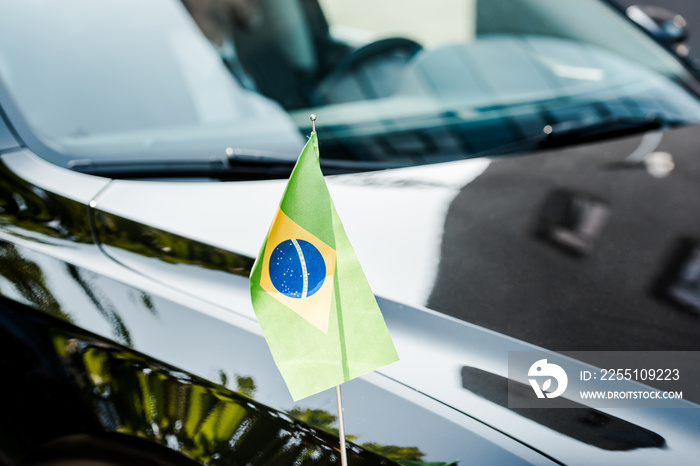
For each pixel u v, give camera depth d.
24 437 1.39
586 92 2.06
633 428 1.05
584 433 1.04
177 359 1.22
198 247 1.39
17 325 1.35
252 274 0.90
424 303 1.29
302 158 0.89
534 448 1.02
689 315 1.32
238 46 1.95
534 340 1.23
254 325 1.23
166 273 1.35
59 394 1.32
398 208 1.56
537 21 2.31
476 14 2.28
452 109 1.95
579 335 1.25
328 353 0.94
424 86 2.01
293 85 1.93
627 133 1.95
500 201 1.61
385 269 1.37
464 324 1.24
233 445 1.16
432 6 2.29
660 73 2.22
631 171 1.78
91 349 1.28
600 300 1.34
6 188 1.54
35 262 1.39
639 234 1.55
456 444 1.04
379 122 1.86
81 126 1.67
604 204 1.64
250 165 1.64
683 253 1.49
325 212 0.91
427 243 1.45
